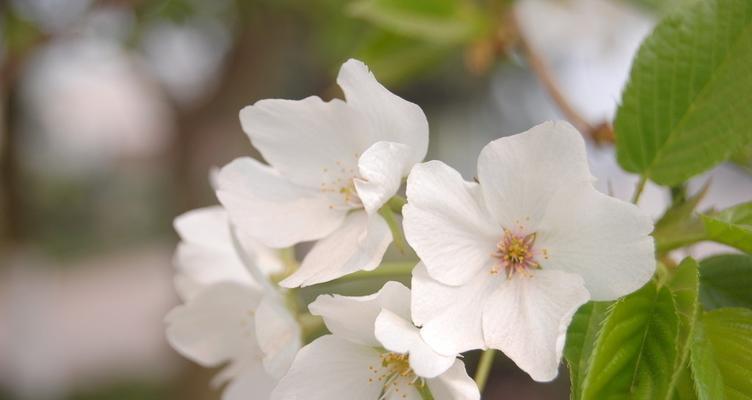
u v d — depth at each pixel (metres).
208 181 0.86
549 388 1.20
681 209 0.34
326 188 0.35
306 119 0.34
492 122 1.26
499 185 0.33
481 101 1.21
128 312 1.96
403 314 0.32
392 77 0.50
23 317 1.47
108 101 2.03
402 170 0.33
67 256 1.96
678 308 0.31
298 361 0.33
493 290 0.33
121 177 2.08
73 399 1.44
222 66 0.84
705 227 0.33
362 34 0.65
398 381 0.33
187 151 0.87
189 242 0.38
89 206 2.03
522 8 0.55
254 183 0.35
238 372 0.37
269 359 0.34
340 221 0.35
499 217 0.33
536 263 0.33
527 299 0.32
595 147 0.41
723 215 0.33
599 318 0.32
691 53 0.35
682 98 0.35
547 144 0.32
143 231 2.09
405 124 0.33
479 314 0.32
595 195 0.32
